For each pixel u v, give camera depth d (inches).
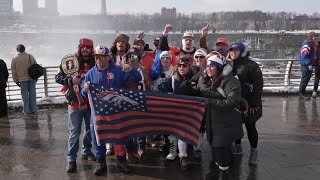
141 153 219.0
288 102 384.2
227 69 167.0
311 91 428.5
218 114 167.9
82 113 201.6
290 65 441.7
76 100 197.2
